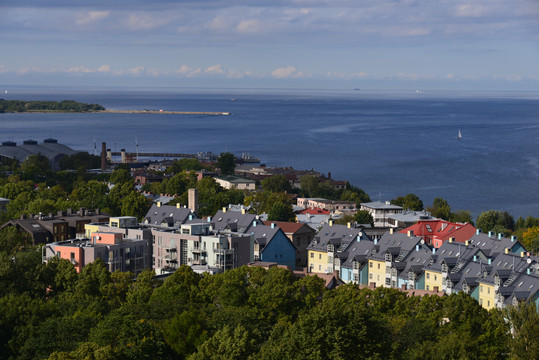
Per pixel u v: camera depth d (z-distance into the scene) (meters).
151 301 183.12
